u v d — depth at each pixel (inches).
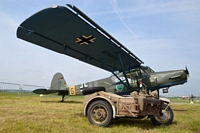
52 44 253.0
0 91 655.1
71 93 517.7
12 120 153.0
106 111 154.1
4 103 313.4
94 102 159.9
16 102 350.6
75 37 239.8
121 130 136.9
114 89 397.7
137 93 168.7
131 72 386.0
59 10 169.2
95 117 158.1
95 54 327.9
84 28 215.8
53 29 206.2
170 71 359.3
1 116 175.8
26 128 126.7
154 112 152.8
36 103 353.4
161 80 356.8
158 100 157.1
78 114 211.3
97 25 214.4
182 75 346.0
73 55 320.8
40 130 124.3
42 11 167.3
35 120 160.6
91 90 172.6
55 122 152.9
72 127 138.3
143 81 367.2
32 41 229.6
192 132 137.6
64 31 216.1
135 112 149.3
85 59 352.5
